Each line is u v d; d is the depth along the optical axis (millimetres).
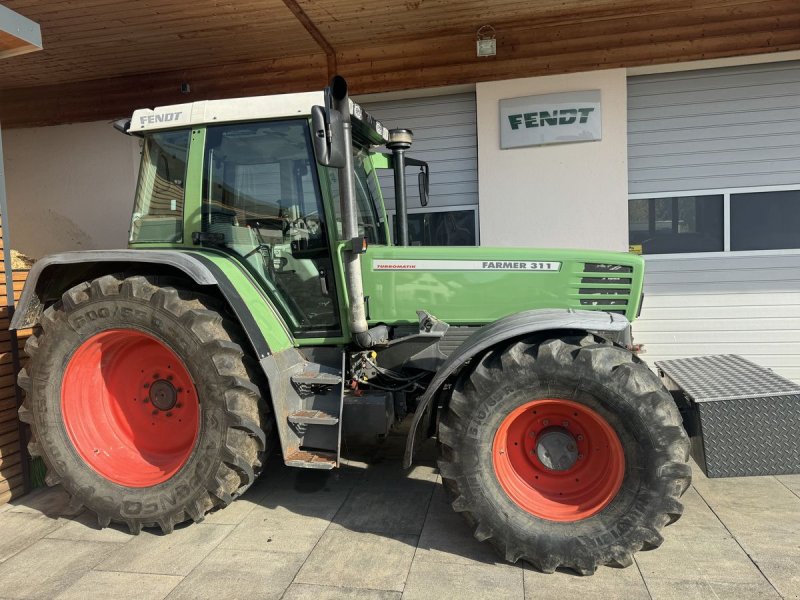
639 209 5320
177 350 2758
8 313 3291
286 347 3016
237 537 2768
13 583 2420
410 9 4703
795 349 5090
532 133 5238
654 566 2418
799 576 2311
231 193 3184
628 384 2332
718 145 5121
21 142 6305
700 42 4891
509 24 5105
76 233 6277
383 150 4152
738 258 5156
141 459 2996
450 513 2988
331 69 5566
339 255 3012
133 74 5977
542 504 2494
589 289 3082
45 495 3350
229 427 2713
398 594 2275
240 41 5227
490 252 3113
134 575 2461
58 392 2918
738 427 2490
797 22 4723
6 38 3094
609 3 4762
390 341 3197
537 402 2469
